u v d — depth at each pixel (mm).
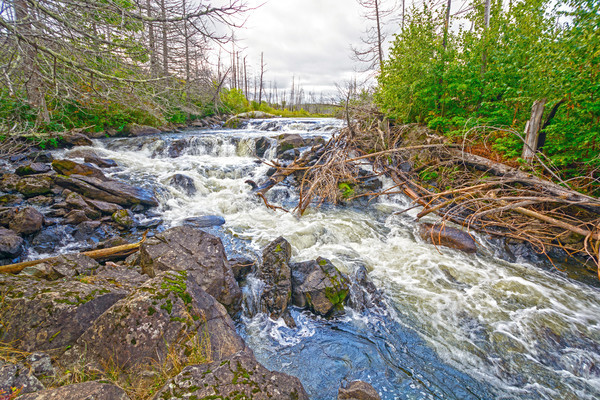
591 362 3590
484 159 7809
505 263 5867
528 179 6199
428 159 9414
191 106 5414
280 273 4625
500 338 3947
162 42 3791
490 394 3160
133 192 7852
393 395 3102
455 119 9109
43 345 2391
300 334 3943
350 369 3416
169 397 1900
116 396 1800
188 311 2727
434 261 5816
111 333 2416
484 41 9023
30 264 4105
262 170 10930
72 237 5938
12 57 3248
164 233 4402
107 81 3678
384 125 11312
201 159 12297
